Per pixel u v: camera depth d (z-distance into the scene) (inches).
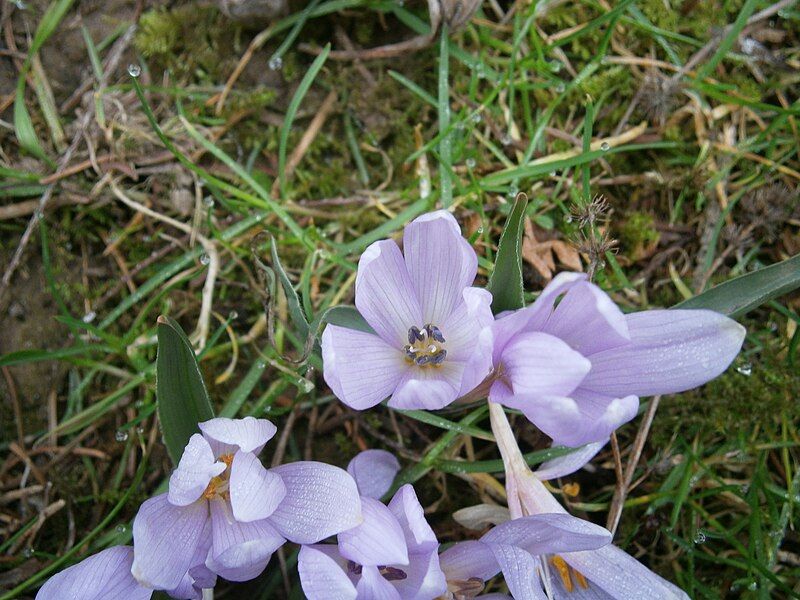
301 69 7.6
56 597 4.9
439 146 7.3
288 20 7.5
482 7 7.8
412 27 7.5
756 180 7.4
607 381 5.0
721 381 6.8
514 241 5.2
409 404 4.9
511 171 7.0
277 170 7.4
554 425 4.5
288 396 6.8
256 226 7.2
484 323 4.8
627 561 5.1
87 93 7.5
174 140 7.4
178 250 7.2
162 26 7.5
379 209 7.3
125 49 7.6
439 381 4.8
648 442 6.8
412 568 4.9
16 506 6.7
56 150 7.4
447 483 6.7
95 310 7.0
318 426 6.8
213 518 5.2
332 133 7.6
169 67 7.6
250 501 4.7
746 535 6.6
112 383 7.0
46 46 7.6
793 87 7.7
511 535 4.9
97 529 6.2
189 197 7.2
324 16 7.7
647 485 6.7
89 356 6.9
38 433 6.8
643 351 5.0
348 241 7.3
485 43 7.6
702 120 7.5
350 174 7.4
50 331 7.0
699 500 6.8
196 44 7.6
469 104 7.5
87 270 7.2
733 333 4.9
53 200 7.1
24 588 6.1
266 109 7.5
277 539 4.8
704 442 6.8
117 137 7.3
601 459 6.8
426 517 6.7
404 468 6.7
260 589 6.4
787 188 7.4
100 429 6.9
